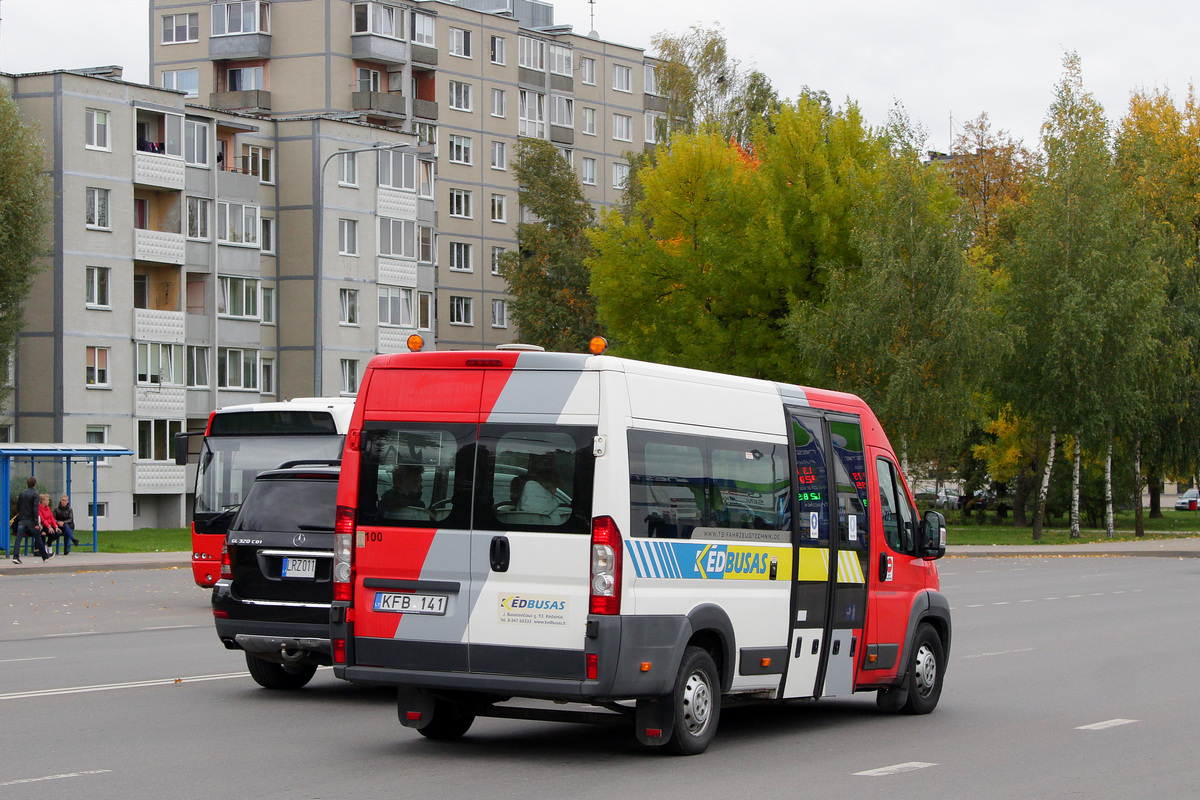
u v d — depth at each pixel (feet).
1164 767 31.09
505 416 30.42
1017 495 212.84
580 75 298.35
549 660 29.32
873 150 149.07
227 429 66.03
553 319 222.89
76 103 177.58
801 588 35.09
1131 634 62.69
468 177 271.49
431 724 33.81
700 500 31.78
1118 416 162.61
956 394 143.23
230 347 202.08
